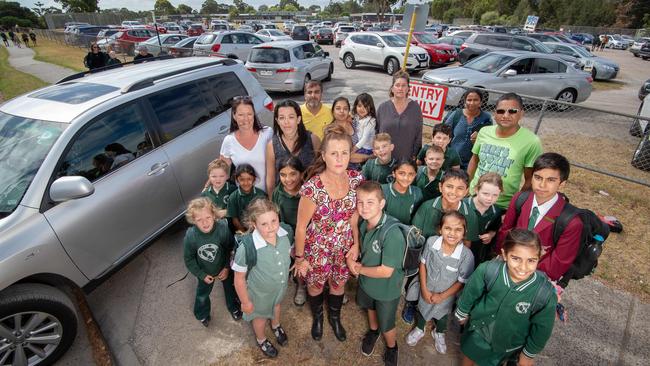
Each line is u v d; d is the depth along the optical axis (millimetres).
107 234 2605
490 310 1893
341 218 2023
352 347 2463
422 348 2465
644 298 2902
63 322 2254
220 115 3844
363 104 3354
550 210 1979
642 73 17125
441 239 2193
